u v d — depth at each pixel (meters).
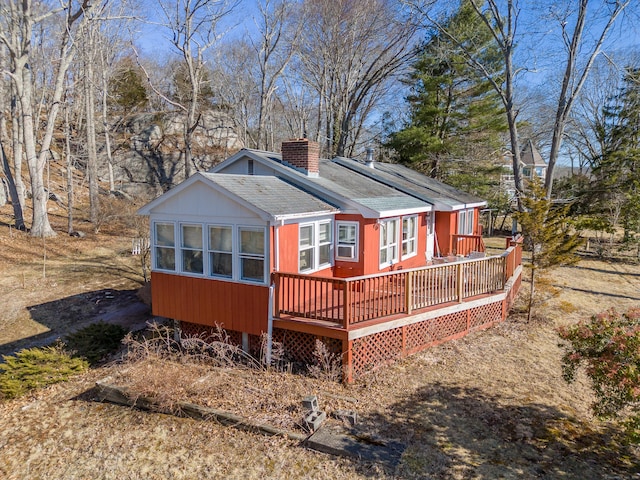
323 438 6.93
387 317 9.59
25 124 21.19
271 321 9.44
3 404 9.41
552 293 14.66
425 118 28.44
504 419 7.49
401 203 13.87
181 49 25.11
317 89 34.22
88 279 17.45
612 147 28.75
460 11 25.45
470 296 11.55
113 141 35.28
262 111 30.30
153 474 6.71
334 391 8.43
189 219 10.26
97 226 24.12
